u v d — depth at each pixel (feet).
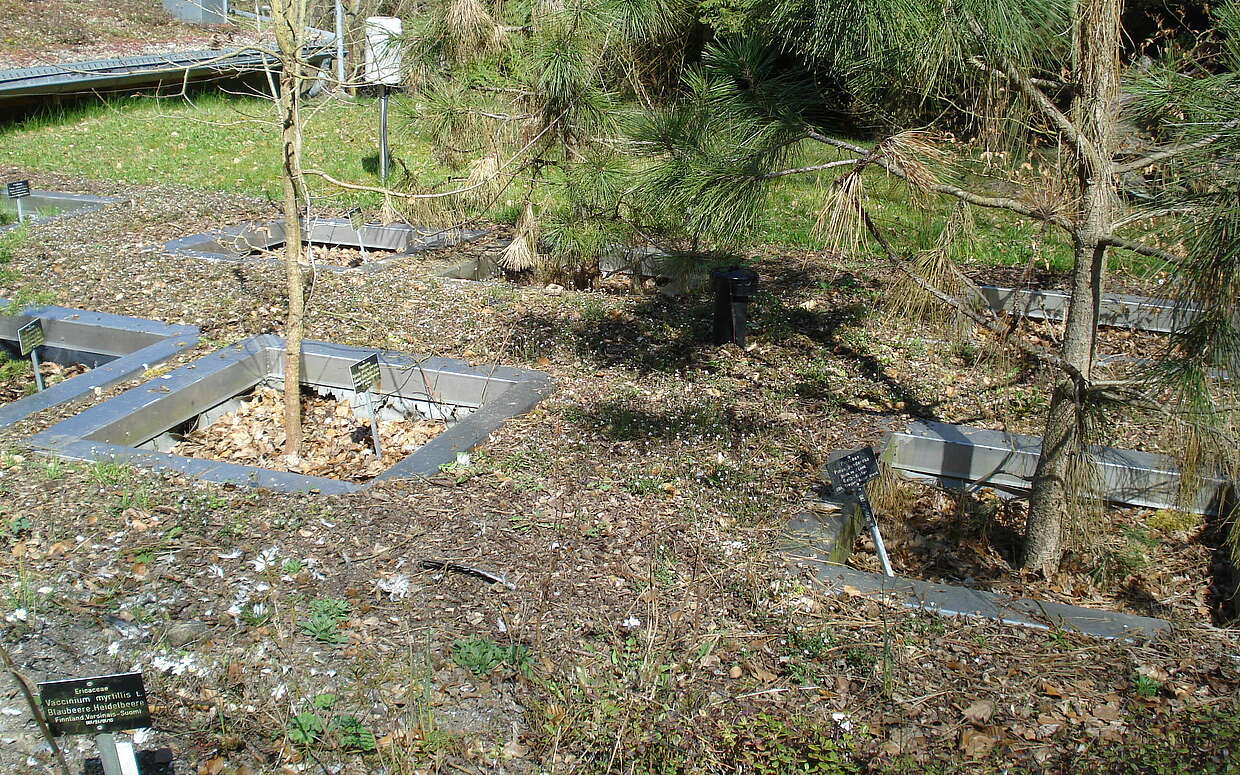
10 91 42.01
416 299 24.14
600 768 10.05
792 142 14.25
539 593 12.73
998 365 15.03
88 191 34.63
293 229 17.19
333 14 34.63
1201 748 10.36
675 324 22.99
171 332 21.39
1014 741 10.48
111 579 12.82
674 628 12.13
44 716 9.75
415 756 10.06
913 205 15.17
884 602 12.84
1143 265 25.45
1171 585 14.48
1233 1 11.63
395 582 12.78
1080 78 12.53
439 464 16.07
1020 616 12.71
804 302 24.59
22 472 15.43
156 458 16.10
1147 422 17.17
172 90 52.24
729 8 26.00
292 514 14.49
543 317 23.13
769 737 10.49
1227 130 10.59
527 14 19.85
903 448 17.65
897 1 11.66
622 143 17.06
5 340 22.77
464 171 25.72
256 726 10.43
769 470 16.19
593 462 16.29
